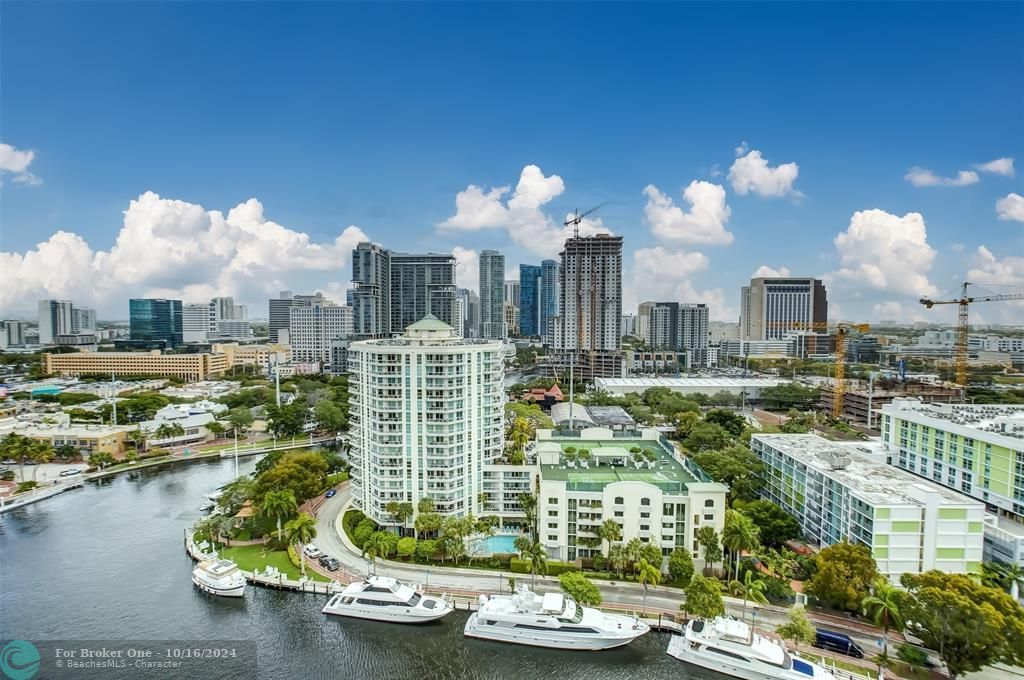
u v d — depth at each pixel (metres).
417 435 160.12
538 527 149.75
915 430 196.75
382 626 124.62
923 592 100.62
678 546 142.25
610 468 166.12
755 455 199.75
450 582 140.12
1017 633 92.81
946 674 102.88
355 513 178.00
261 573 144.00
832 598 119.12
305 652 116.06
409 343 174.38
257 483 175.62
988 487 163.38
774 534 151.88
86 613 128.50
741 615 122.88
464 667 112.19
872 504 128.25
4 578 144.12
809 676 101.94
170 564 152.25
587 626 116.56
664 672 110.06
